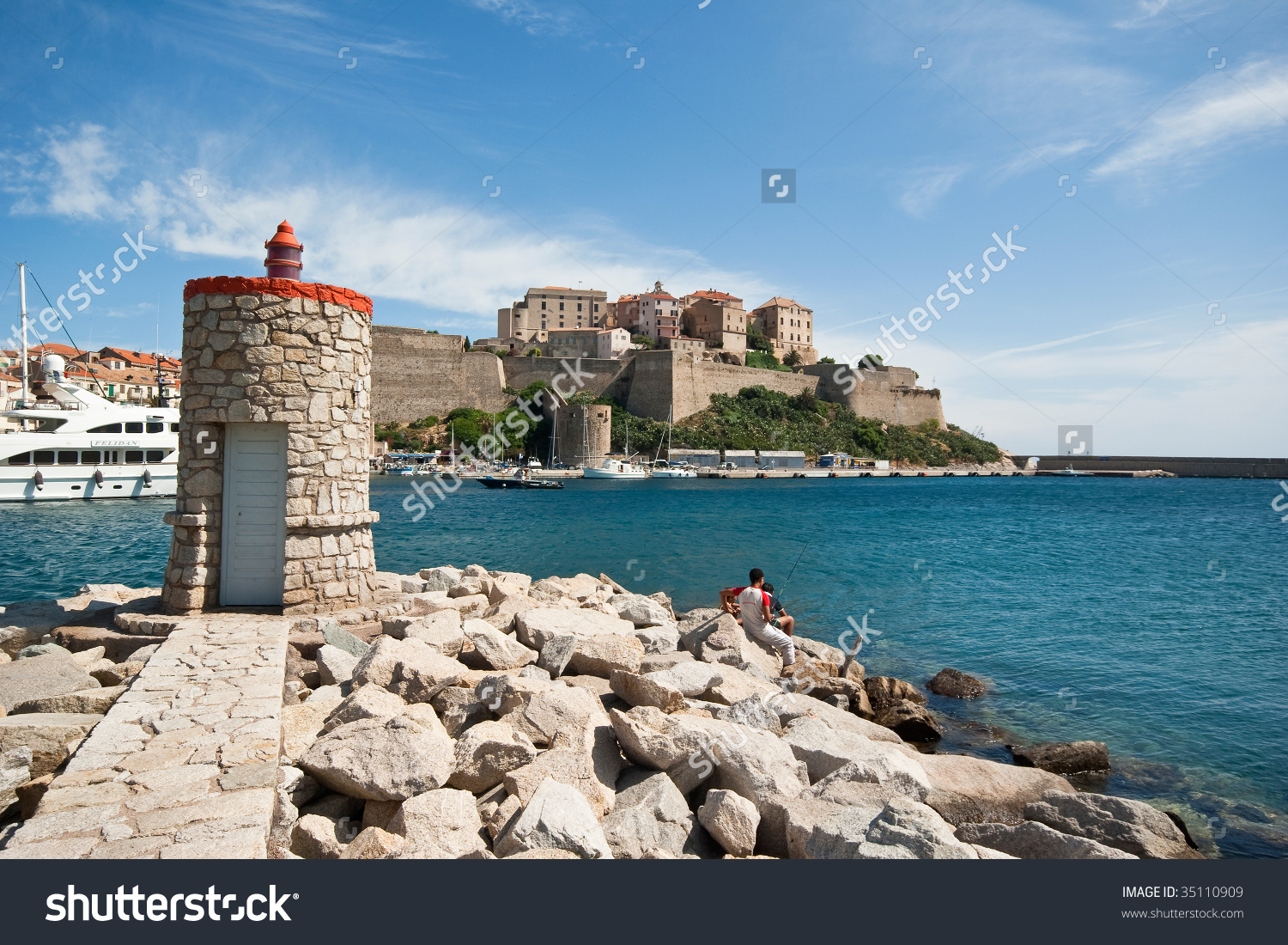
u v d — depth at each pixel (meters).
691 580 23.09
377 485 80.94
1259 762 9.75
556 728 6.95
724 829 5.95
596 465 97.31
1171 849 6.34
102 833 4.44
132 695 6.81
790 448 111.25
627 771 7.05
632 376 111.62
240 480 10.61
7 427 46.31
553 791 5.62
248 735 5.93
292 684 7.81
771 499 67.19
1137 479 144.50
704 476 101.75
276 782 5.24
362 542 11.43
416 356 103.62
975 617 18.89
